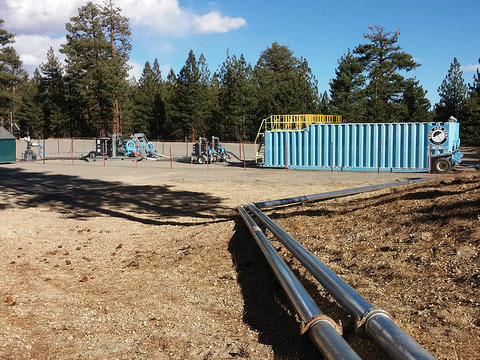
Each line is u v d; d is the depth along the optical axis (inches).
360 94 2165.4
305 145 970.7
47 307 223.6
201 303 220.8
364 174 842.2
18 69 3501.5
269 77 3038.9
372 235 262.5
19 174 973.2
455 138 931.3
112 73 2551.7
